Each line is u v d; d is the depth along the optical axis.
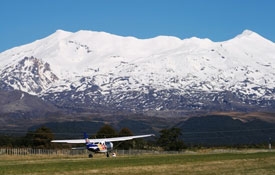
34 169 72.56
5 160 105.94
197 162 87.06
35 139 182.12
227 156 108.62
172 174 62.03
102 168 73.75
